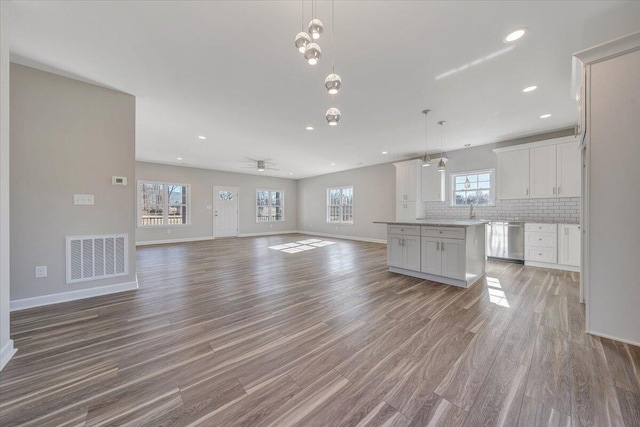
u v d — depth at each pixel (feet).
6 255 5.73
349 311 8.50
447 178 20.54
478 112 12.37
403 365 5.56
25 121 8.50
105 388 4.83
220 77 9.11
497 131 15.40
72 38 7.02
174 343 6.46
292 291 10.57
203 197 28.76
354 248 22.36
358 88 9.91
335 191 31.60
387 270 14.14
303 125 14.23
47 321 7.64
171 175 26.50
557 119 13.39
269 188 34.27
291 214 36.63
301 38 4.68
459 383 4.97
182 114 12.56
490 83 9.56
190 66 8.43
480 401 4.50
